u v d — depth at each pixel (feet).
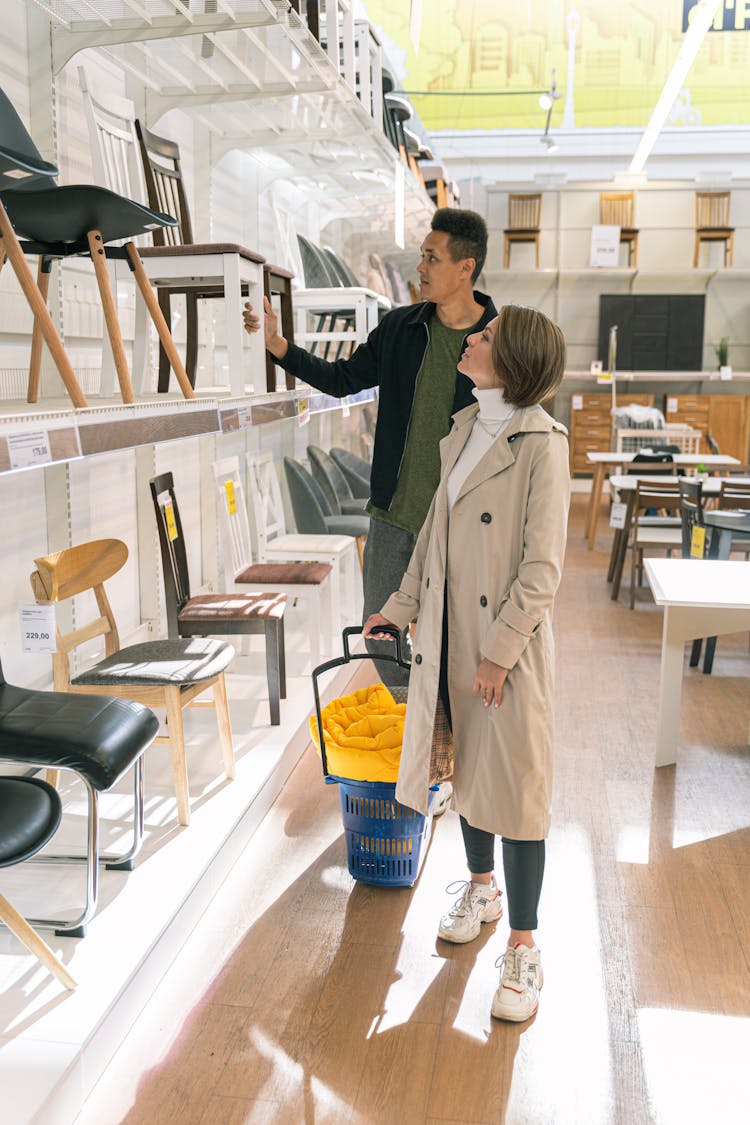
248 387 13.58
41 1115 6.08
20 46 11.31
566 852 10.61
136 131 12.35
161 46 12.00
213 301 18.45
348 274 23.44
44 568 9.25
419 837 9.60
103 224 8.33
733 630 12.79
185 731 12.94
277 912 9.25
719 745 14.02
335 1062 7.20
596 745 13.98
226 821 10.17
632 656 18.83
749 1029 7.65
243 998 7.95
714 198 45.06
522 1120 6.65
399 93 25.58
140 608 15.84
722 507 20.62
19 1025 6.88
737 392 46.03
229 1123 6.59
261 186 20.56
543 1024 7.68
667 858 10.50
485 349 7.63
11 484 11.48
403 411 10.67
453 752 8.24
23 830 6.54
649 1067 7.20
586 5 42.65
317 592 14.99
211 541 18.97
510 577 7.60
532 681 7.55
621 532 23.95
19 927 7.01
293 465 18.79
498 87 43.86
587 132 45.44
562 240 46.09
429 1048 7.37
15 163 6.25
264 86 14.10
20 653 11.84
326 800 11.80
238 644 16.81
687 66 24.90
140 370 12.02
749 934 9.02
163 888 8.77
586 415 45.75
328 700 14.26
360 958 8.52
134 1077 7.02
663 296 45.09
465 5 42.78
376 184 22.70
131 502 15.35
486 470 7.58
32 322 11.78
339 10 18.42
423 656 7.94
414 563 8.61
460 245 10.05
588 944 8.82
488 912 8.99
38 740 7.25
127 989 7.45
